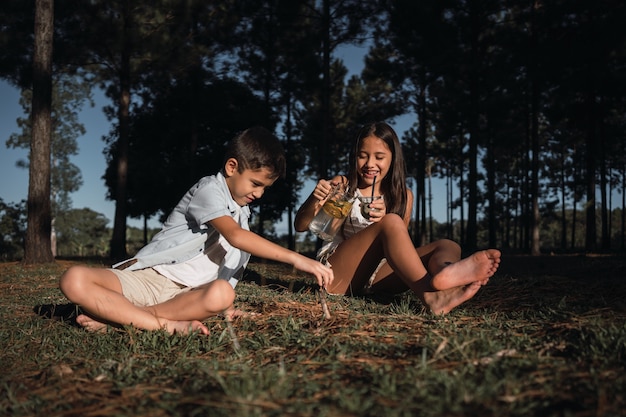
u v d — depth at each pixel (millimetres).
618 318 2283
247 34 17188
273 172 2463
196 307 2254
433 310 2521
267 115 20703
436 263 2699
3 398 1580
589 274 5625
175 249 2506
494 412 1264
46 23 9008
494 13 16281
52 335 2406
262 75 19859
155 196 20859
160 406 1396
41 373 1846
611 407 1265
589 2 14359
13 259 10719
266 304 2916
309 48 17703
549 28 15211
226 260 2623
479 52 17406
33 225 8883
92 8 12555
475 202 16266
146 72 14328
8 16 12930
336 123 30516
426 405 1317
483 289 3658
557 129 29625
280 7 16047
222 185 2508
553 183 33781
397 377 1556
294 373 1607
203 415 1331
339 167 31547
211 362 1803
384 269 3219
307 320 2480
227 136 21406
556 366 1602
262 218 22578
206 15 14648
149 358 1932
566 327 2111
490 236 19875
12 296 4035
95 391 1580
